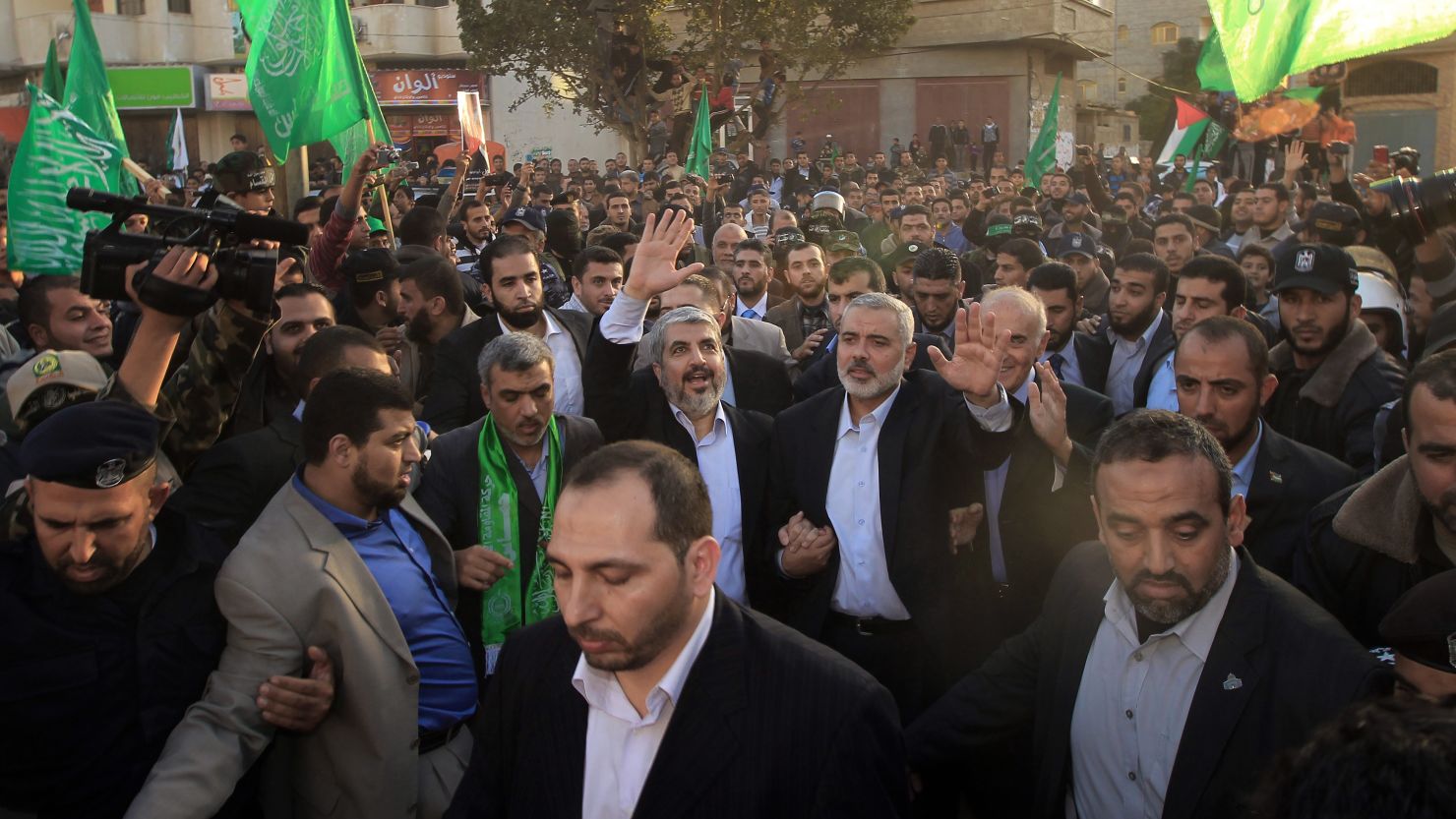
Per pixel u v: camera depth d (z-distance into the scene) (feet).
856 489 12.21
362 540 9.70
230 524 10.55
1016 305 13.10
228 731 8.45
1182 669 7.68
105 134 22.11
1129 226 35.58
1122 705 7.91
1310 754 4.28
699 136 50.39
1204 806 7.40
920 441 11.98
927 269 18.78
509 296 16.14
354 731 9.09
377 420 9.39
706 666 6.71
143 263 8.41
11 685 8.07
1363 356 13.16
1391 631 6.48
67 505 7.81
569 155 105.19
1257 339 10.66
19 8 111.86
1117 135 148.97
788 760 6.59
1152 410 7.79
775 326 19.58
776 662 6.82
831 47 82.79
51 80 24.29
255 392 13.11
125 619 8.43
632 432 13.17
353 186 19.70
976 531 12.26
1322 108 36.14
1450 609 6.27
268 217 8.57
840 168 73.26
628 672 6.66
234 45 109.50
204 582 8.86
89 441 7.77
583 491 6.40
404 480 9.70
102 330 14.66
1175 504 7.23
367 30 105.29
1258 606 7.55
